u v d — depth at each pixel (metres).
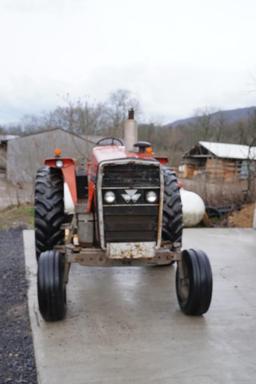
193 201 8.48
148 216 3.52
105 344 3.22
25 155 20.02
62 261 3.60
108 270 5.15
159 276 4.93
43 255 3.57
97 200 3.47
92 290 4.43
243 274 5.05
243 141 32.66
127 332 3.43
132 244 3.51
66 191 4.76
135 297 4.24
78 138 17.64
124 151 4.04
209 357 3.05
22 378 2.83
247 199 10.89
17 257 5.83
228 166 22.78
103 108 20.94
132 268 5.24
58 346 3.18
